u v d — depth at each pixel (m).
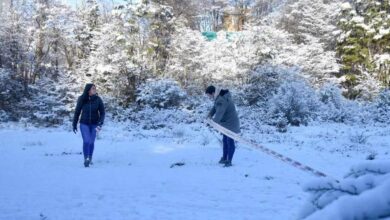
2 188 8.27
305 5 39.88
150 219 6.21
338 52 35.97
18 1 29.84
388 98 25.97
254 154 13.16
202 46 30.03
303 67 31.34
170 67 29.02
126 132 20.25
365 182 2.47
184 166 11.00
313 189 2.64
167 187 8.34
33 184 8.66
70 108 25.31
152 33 29.70
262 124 22.36
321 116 24.72
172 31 30.59
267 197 7.53
